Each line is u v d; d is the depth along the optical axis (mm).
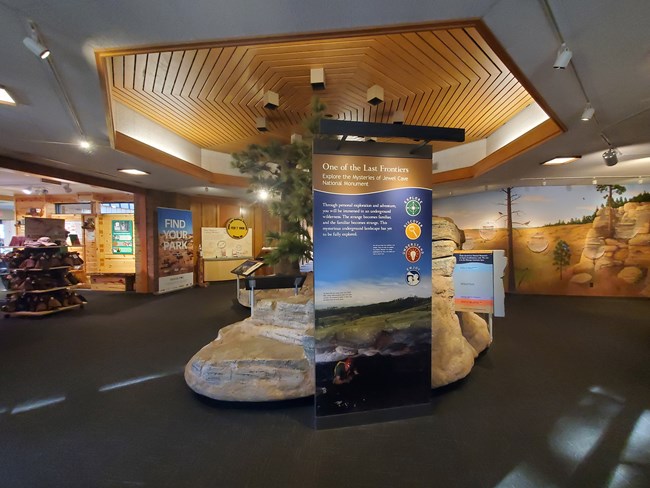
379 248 2467
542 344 4207
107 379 3264
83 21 1922
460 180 6590
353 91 4145
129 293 7988
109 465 2029
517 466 2000
